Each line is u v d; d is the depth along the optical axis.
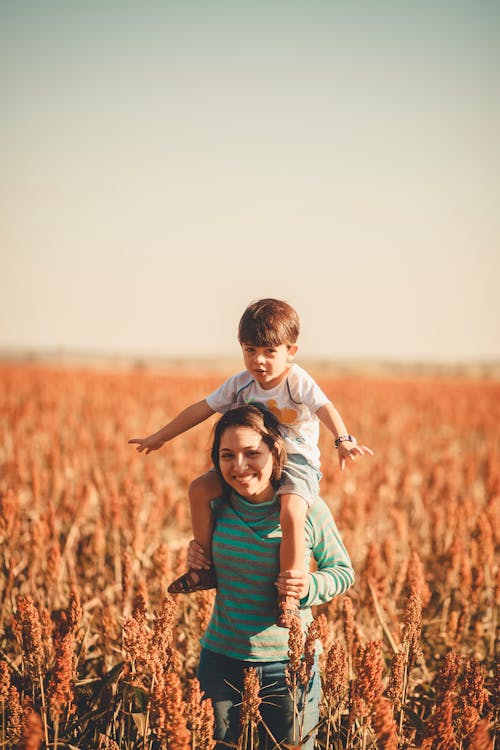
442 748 2.97
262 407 3.44
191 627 4.56
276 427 3.28
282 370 3.42
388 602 5.12
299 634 2.94
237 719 3.20
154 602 5.41
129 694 3.63
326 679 3.11
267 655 3.15
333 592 3.20
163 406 21.89
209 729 2.85
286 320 3.32
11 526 5.34
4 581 5.25
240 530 3.24
